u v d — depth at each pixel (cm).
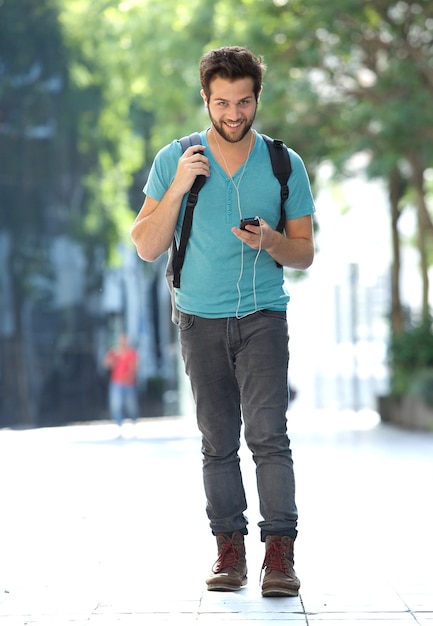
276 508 1195
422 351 4812
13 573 1370
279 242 1168
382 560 1421
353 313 5512
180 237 1195
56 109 5291
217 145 1183
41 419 5241
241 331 1198
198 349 1209
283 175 1191
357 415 5378
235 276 1191
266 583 1188
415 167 4562
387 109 3912
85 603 1188
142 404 5603
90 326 5403
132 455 3234
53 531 1712
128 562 1424
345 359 5538
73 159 5347
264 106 4059
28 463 2975
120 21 4828
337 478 2483
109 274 5475
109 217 5450
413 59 4034
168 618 1108
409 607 1141
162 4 4575
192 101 4300
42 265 5284
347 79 4297
